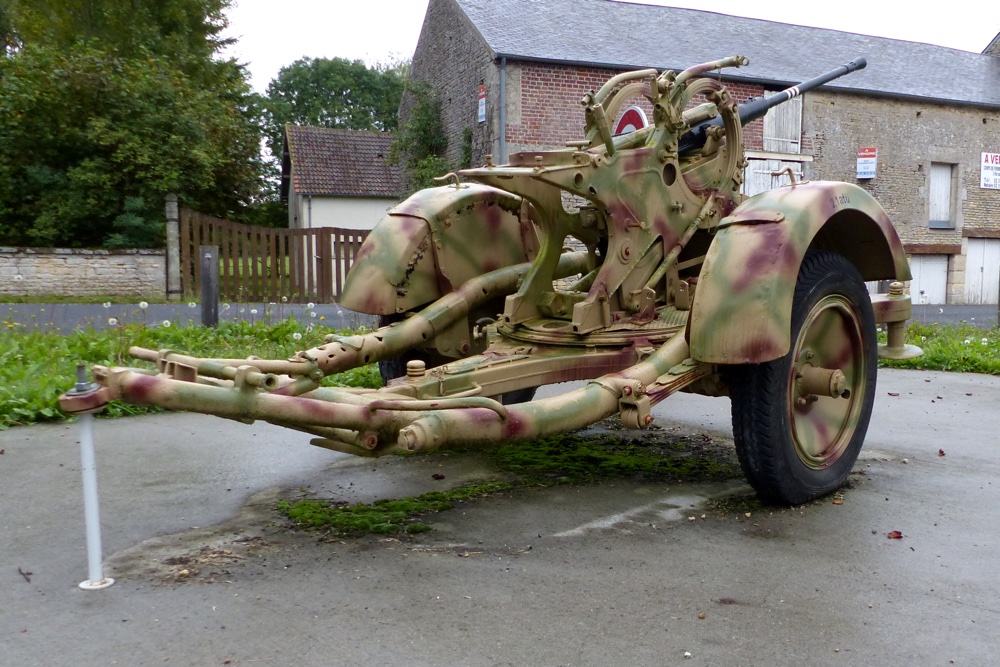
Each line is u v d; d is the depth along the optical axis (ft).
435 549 10.48
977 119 72.69
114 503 12.28
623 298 13.19
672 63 57.00
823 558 10.21
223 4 91.45
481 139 58.29
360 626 8.34
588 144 13.39
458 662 7.64
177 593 9.12
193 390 8.70
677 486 13.34
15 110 54.03
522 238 15.58
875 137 68.33
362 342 12.58
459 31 62.54
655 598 9.03
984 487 13.29
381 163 113.39
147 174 54.75
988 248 76.18
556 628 8.32
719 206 14.73
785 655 7.82
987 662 7.71
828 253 12.56
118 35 80.02
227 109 66.95
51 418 17.66
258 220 79.71
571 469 14.37
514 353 12.56
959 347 28.35
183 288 49.90
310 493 12.87
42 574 9.65
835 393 12.04
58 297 47.06
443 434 9.37
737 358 10.80
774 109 64.13
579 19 62.28
